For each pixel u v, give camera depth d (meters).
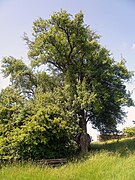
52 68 34.84
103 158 16.58
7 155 22.02
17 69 34.31
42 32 32.97
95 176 12.09
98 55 32.19
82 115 31.11
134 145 30.55
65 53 33.31
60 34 33.09
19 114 24.03
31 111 24.42
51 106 25.03
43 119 22.38
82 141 30.02
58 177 11.88
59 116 24.75
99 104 29.45
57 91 29.83
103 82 32.34
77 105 28.97
